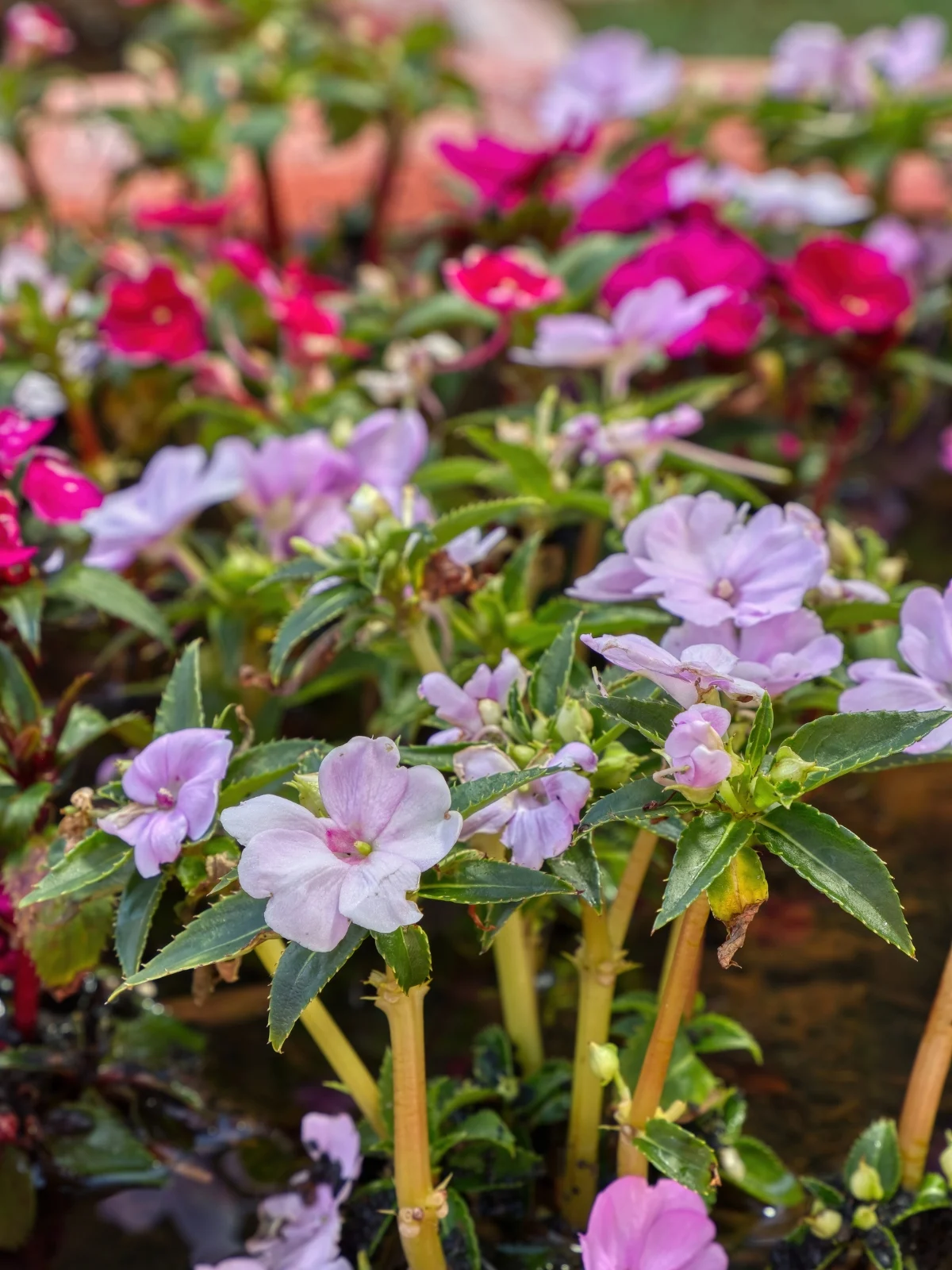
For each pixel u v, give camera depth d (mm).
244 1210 854
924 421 1424
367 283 1264
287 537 960
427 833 715
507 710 780
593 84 1670
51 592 919
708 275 1075
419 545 835
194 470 967
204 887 768
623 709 741
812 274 1109
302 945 720
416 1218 778
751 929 958
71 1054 913
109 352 1183
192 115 1449
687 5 3492
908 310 1163
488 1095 842
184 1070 909
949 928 956
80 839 786
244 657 986
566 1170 837
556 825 740
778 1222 835
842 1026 911
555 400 1132
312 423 1071
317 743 786
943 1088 884
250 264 1112
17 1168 875
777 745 803
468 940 960
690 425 923
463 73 1589
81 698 1082
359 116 1528
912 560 1253
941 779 1041
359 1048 913
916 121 1443
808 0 3432
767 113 1504
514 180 1234
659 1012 771
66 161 1730
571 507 972
